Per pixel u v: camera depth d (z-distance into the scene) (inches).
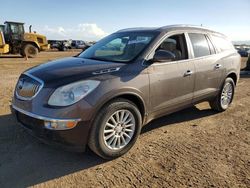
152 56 163.6
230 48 237.5
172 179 130.6
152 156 153.0
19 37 904.3
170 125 203.0
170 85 171.6
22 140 168.2
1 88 317.1
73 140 131.7
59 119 127.3
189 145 168.9
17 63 684.1
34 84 138.9
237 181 130.1
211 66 206.1
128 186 124.6
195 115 228.7
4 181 126.1
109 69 146.0
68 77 135.8
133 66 153.5
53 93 130.6
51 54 1166.3
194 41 197.0
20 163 142.1
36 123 132.6
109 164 143.9
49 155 151.4
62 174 133.6
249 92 330.3
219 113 235.8
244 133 191.6
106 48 187.5
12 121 199.8
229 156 155.3
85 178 130.6
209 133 189.8
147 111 161.0
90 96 132.2
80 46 1995.6
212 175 134.8
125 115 149.7
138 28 197.5
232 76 240.7
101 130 138.2
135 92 148.9
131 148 161.8
